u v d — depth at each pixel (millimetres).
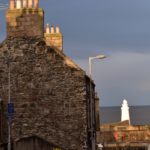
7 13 38500
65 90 37688
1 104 37438
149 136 61188
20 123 37688
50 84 37844
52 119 37594
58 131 37469
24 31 38344
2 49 38281
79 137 37281
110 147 56844
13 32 38406
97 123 51875
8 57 38156
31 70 38000
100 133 60250
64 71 37781
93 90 44906
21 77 38031
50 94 37750
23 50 38156
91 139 39562
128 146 56875
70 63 37812
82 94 37531
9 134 36219
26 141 37594
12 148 37438
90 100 40344
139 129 61781
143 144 56781
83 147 37094
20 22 38406
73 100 37562
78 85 37594
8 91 37906
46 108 37719
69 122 37469
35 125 37688
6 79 37969
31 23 38375
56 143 37406
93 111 43875
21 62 38094
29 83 37938
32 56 38062
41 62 37969
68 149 37250
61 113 37562
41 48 38062
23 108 37812
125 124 70250
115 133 61438
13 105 37375
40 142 37531
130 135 61500
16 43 38281
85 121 37344
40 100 37781
